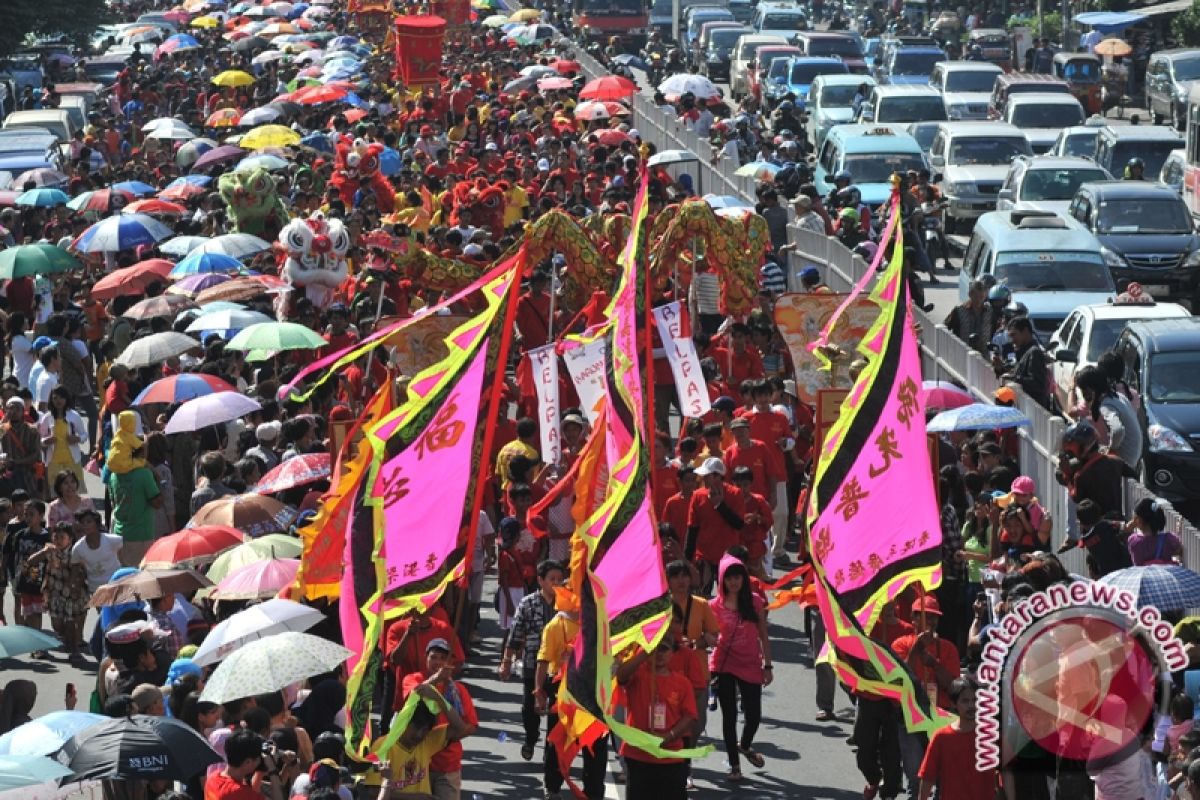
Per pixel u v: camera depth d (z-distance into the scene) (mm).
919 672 21453
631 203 49688
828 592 19516
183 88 84375
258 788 18719
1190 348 36312
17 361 39562
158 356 34469
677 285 38562
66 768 17906
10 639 21328
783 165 58656
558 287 38031
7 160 63406
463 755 24391
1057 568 22625
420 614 21641
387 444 20516
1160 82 85250
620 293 19406
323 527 21312
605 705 18078
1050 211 50531
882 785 22125
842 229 48188
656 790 20531
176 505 32719
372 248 38188
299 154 58750
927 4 137500
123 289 40688
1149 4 106875
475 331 20750
